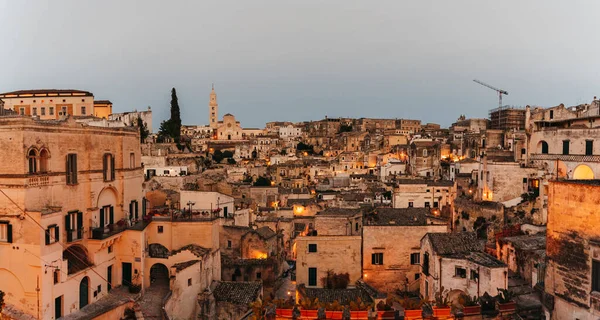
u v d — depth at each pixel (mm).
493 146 117188
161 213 62781
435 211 83938
